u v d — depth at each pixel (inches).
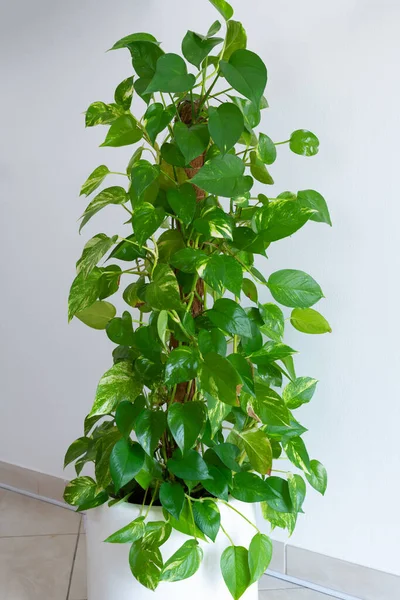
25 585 62.5
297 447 45.9
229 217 43.4
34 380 80.4
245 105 42.1
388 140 52.4
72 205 73.4
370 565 57.3
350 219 55.0
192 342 41.4
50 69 73.2
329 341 57.4
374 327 54.7
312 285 44.8
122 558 43.2
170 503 39.2
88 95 70.4
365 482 56.7
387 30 51.5
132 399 41.5
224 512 43.3
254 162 45.2
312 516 60.4
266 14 57.6
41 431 80.8
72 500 46.0
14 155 78.1
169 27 63.5
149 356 41.8
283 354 44.5
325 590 60.1
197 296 45.2
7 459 85.4
